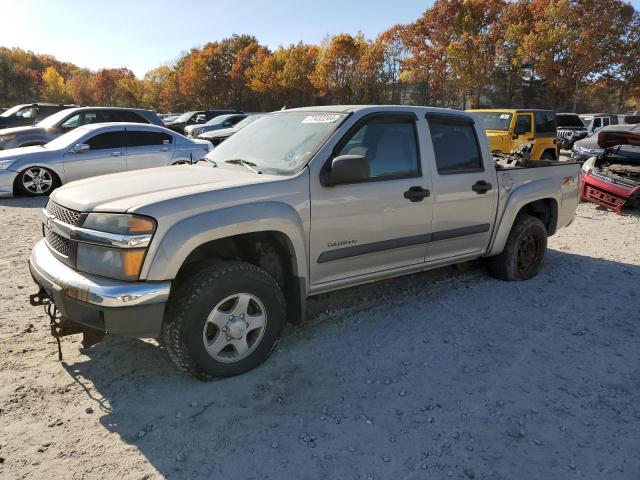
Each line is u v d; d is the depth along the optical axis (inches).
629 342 154.3
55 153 385.4
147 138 418.6
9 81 3294.8
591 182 387.2
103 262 113.3
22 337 149.8
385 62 2225.6
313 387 126.5
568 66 1672.0
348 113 150.9
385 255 158.9
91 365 135.2
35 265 127.4
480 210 183.3
